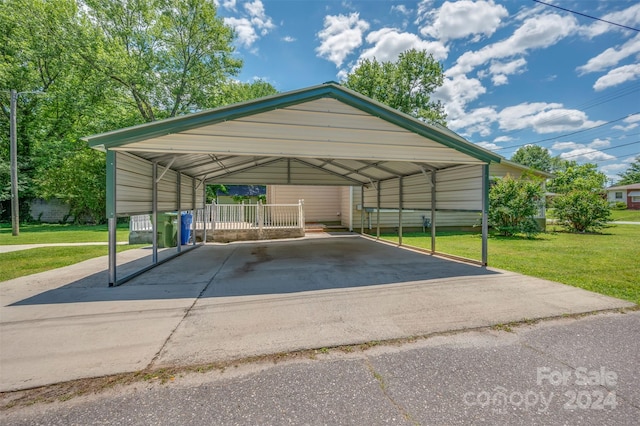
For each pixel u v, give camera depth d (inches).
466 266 219.9
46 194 660.7
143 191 210.7
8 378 76.4
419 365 83.7
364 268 214.2
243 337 101.1
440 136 207.0
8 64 606.5
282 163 409.4
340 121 191.0
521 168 476.4
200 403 67.4
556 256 254.1
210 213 388.5
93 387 73.3
